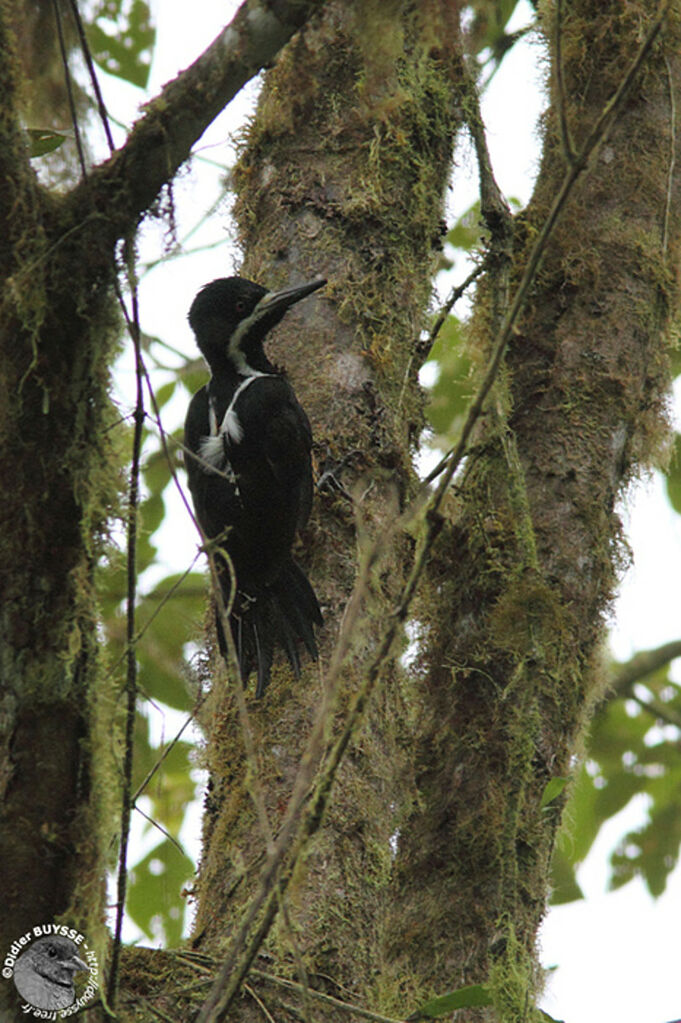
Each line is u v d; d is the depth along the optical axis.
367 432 9.71
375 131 10.28
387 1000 8.34
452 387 14.11
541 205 10.73
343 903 8.19
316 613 9.30
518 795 8.66
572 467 9.86
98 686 6.77
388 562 9.39
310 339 10.02
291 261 10.23
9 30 7.16
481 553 9.67
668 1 7.14
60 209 6.97
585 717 9.61
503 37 11.88
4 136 6.95
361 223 10.18
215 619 10.19
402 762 9.03
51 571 6.71
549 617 8.84
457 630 9.66
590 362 10.14
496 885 8.83
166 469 14.28
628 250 10.38
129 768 6.52
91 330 6.91
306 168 10.36
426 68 10.48
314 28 10.26
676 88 10.88
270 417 9.89
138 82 11.73
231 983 6.48
